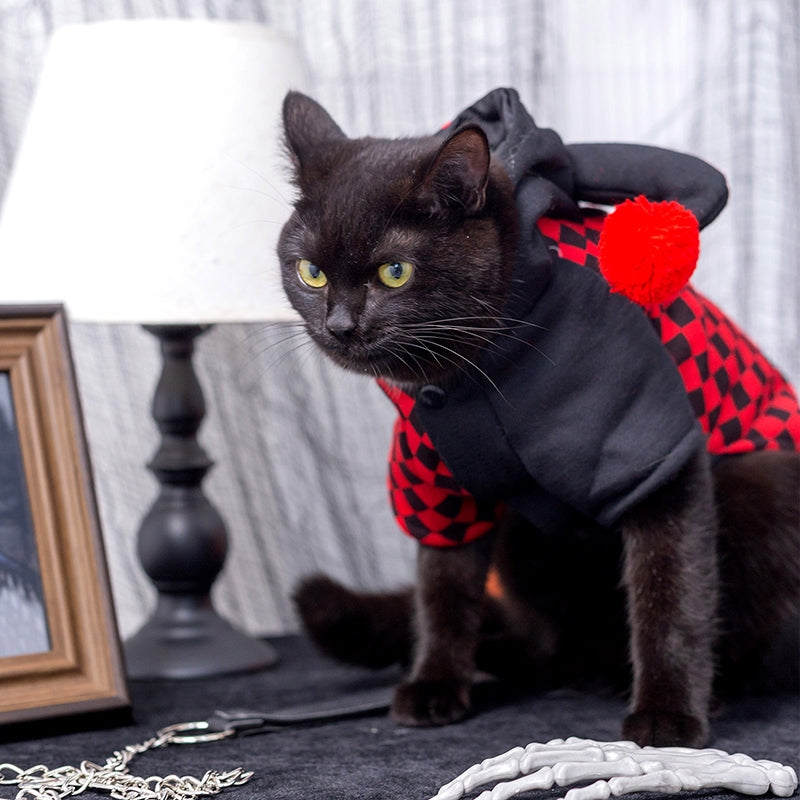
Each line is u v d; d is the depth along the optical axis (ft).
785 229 6.06
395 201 3.36
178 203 4.38
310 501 6.34
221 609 6.33
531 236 3.44
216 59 4.50
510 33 5.94
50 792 3.10
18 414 4.04
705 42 6.04
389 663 4.56
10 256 4.47
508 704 4.18
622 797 2.89
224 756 3.50
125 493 6.18
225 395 6.23
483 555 4.15
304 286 3.63
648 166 3.74
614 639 4.19
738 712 3.97
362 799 2.98
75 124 4.45
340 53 6.01
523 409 3.43
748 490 3.93
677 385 3.45
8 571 3.91
